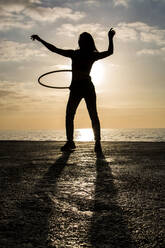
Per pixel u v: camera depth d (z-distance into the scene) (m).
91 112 6.32
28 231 1.71
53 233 1.68
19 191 2.71
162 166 4.20
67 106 6.37
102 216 1.99
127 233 1.68
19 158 5.15
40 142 9.44
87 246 1.51
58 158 5.12
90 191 2.71
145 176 3.45
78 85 6.23
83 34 6.21
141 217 1.97
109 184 3.02
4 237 1.63
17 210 2.12
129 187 2.88
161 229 1.74
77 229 1.75
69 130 6.38
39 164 4.42
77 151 6.33
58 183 3.06
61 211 2.10
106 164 4.41
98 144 6.24
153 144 8.39
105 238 1.61
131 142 9.38
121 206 2.23
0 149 6.94
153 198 2.46
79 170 3.88
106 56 6.27
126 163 4.51
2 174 3.60
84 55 6.18
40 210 2.12
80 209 2.15
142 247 1.50
